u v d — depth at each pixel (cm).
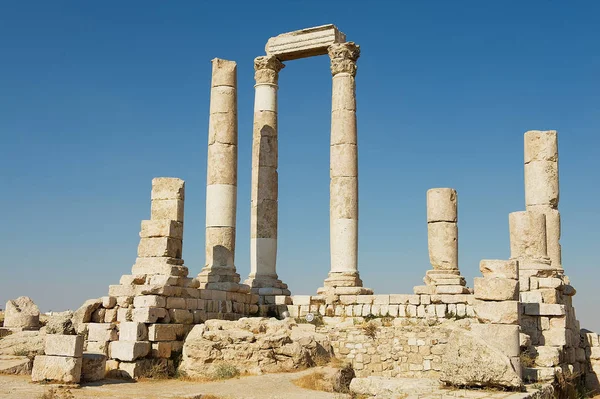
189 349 2338
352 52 3269
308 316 2905
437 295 2833
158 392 1956
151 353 2341
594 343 2695
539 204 2875
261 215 3319
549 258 2652
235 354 2323
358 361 2552
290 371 2294
